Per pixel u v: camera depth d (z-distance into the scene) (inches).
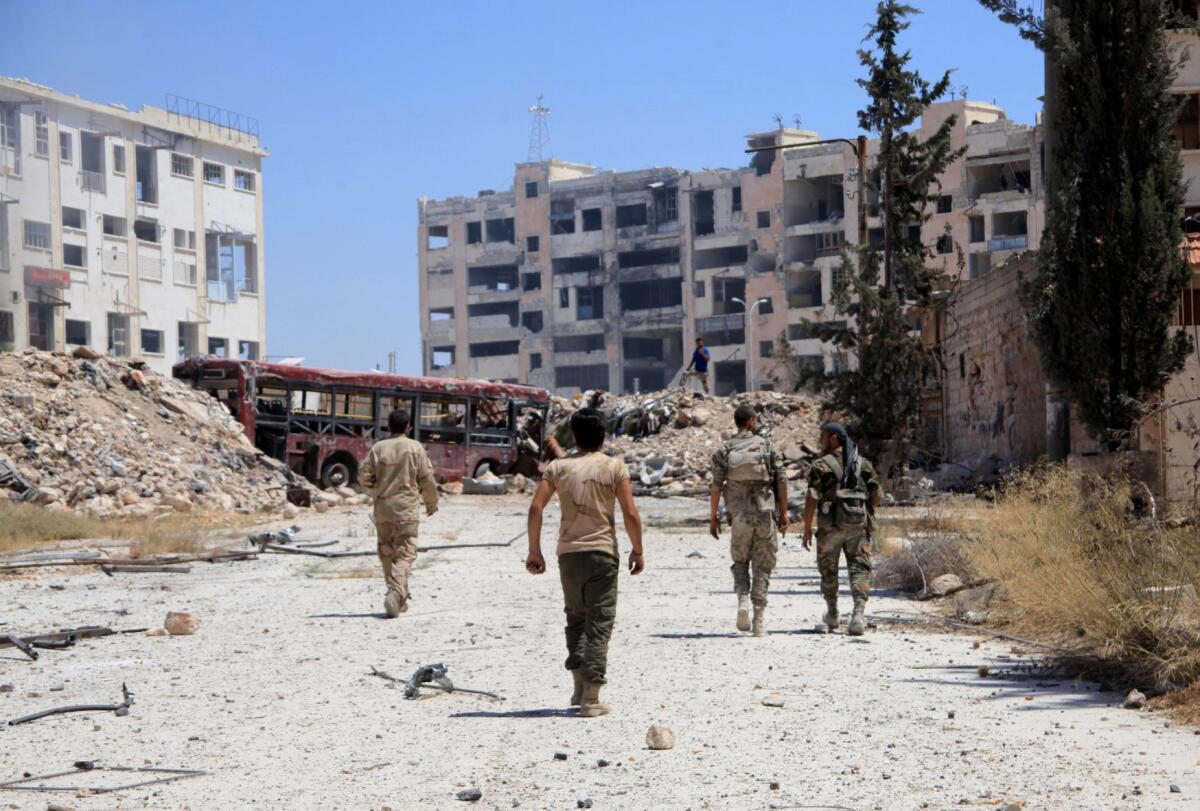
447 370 5187.0
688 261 4606.3
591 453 328.2
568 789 245.8
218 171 3772.1
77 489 1179.3
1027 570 466.9
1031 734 287.6
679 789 243.8
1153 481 714.2
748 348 4387.3
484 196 5172.2
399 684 366.9
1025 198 3656.5
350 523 1121.4
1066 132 842.8
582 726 305.0
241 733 301.9
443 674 353.1
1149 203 820.6
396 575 530.0
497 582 671.8
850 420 1171.3
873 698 332.8
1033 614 442.9
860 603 453.7
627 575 700.7
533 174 4968.0
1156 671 334.3
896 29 1231.5
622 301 4817.9
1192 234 971.3
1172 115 836.0
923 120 3818.9
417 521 538.9
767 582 458.3
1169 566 374.6
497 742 289.3
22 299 3137.3
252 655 426.6
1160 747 272.4
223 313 3757.4
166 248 3577.8
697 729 298.4
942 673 371.6
